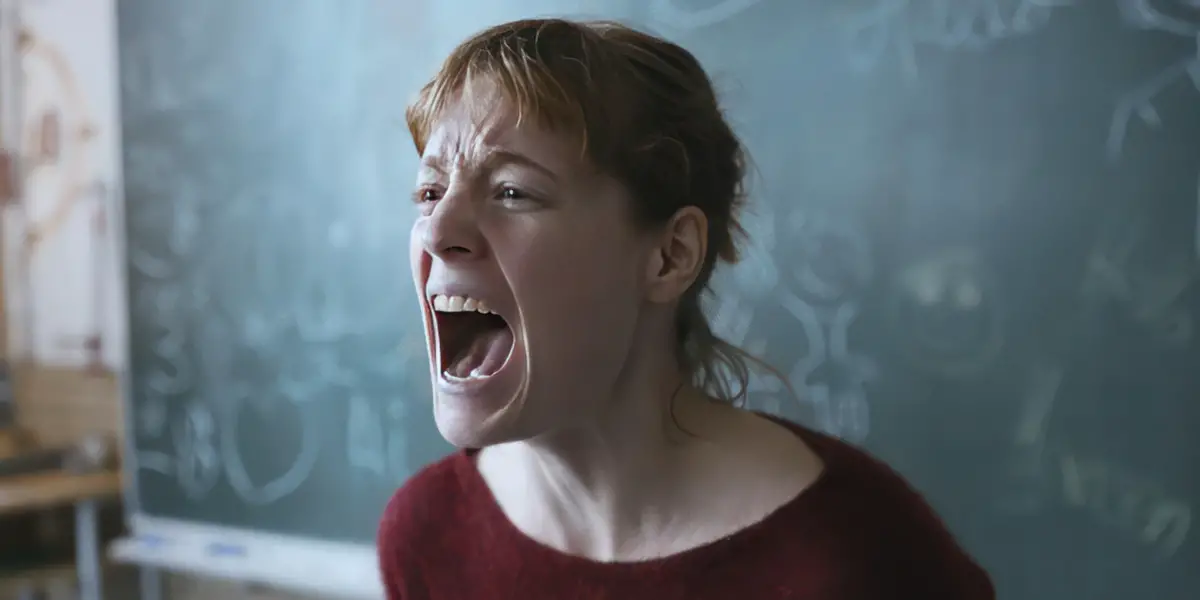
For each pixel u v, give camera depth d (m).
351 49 1.87
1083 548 1.35
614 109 0.58
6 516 2.48
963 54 1.38
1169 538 1.29
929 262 1.41
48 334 2.54
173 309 2.09
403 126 1.82
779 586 0.61
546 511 0.69
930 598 0.64
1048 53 1.33
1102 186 1.31
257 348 2.00
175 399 2.10
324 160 1.91
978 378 1.39
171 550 2.09
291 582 1.93
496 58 0.59
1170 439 1.29
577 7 1.65
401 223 1.83
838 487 0.63
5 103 2.55
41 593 2.45
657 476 0.65
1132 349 1.30
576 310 0.58
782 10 1.49
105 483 2.19
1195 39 1.25
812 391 1.50
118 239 2.17
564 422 0.60
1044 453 1.36
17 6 2.53
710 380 0.72
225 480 2.04
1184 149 1.26
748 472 0.64
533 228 0.57
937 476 1.43
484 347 0.66
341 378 1.91
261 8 1.96
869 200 1.45
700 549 0.63
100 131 2.44
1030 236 1.35
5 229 2.58
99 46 2.43
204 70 2.03
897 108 1.42
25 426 2.57
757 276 1.53
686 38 1.57
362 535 1.89
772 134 1.51
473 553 0.72
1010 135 1.36
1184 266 1.27
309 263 1.93
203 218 2.05
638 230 0.61
